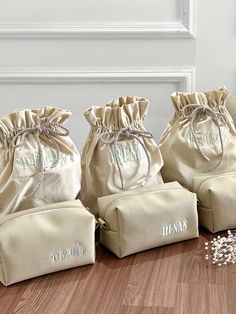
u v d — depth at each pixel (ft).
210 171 4.58
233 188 4.20
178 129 4.56
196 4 6.26
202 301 3.34
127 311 3.26
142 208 3.88
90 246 3.76
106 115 4.25
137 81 6.56
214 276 3.62
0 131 4.01
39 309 3.31
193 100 4.53
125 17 6.36
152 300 3.36
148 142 4.43
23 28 6.36
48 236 3.61
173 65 6.51
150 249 4.01
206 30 6.37
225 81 6.55
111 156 4.25
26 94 6.67
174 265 3.78
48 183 4.07
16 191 3.96
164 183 4.51
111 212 3.87
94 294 3.45
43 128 4.05
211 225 4.19
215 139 4.56
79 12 6.36
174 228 4.00
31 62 6.54
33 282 3.61
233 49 6.43
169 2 6.29
